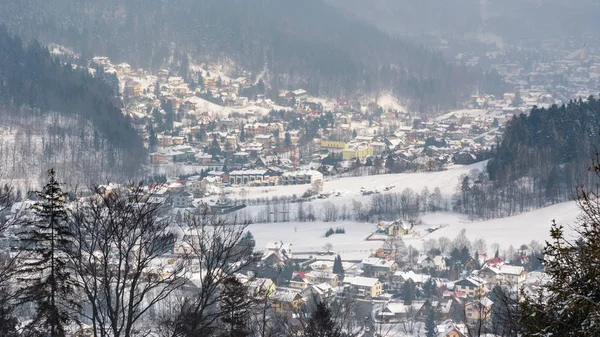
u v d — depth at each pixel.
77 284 65.62
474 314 167.25
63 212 66.62
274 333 71.00
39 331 67.94
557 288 36.62
